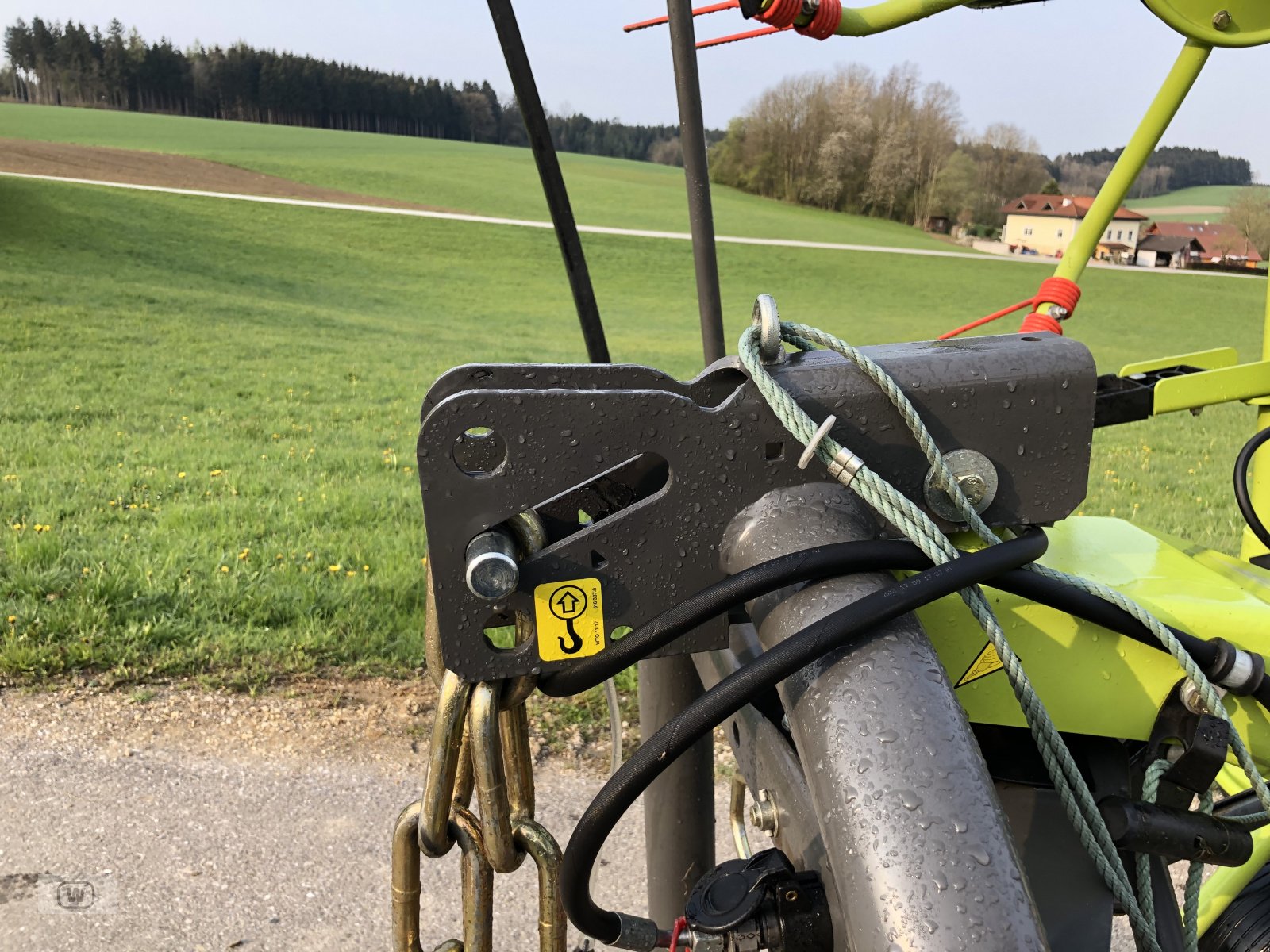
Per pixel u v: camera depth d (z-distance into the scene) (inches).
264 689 133.6
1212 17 41.4
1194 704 34.1
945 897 22.3
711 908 30.1
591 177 2928.2
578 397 26.6
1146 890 36.1
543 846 31.1
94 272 1069.1
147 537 201.0
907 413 28.5
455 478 26.4
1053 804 38.3
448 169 2719.0
